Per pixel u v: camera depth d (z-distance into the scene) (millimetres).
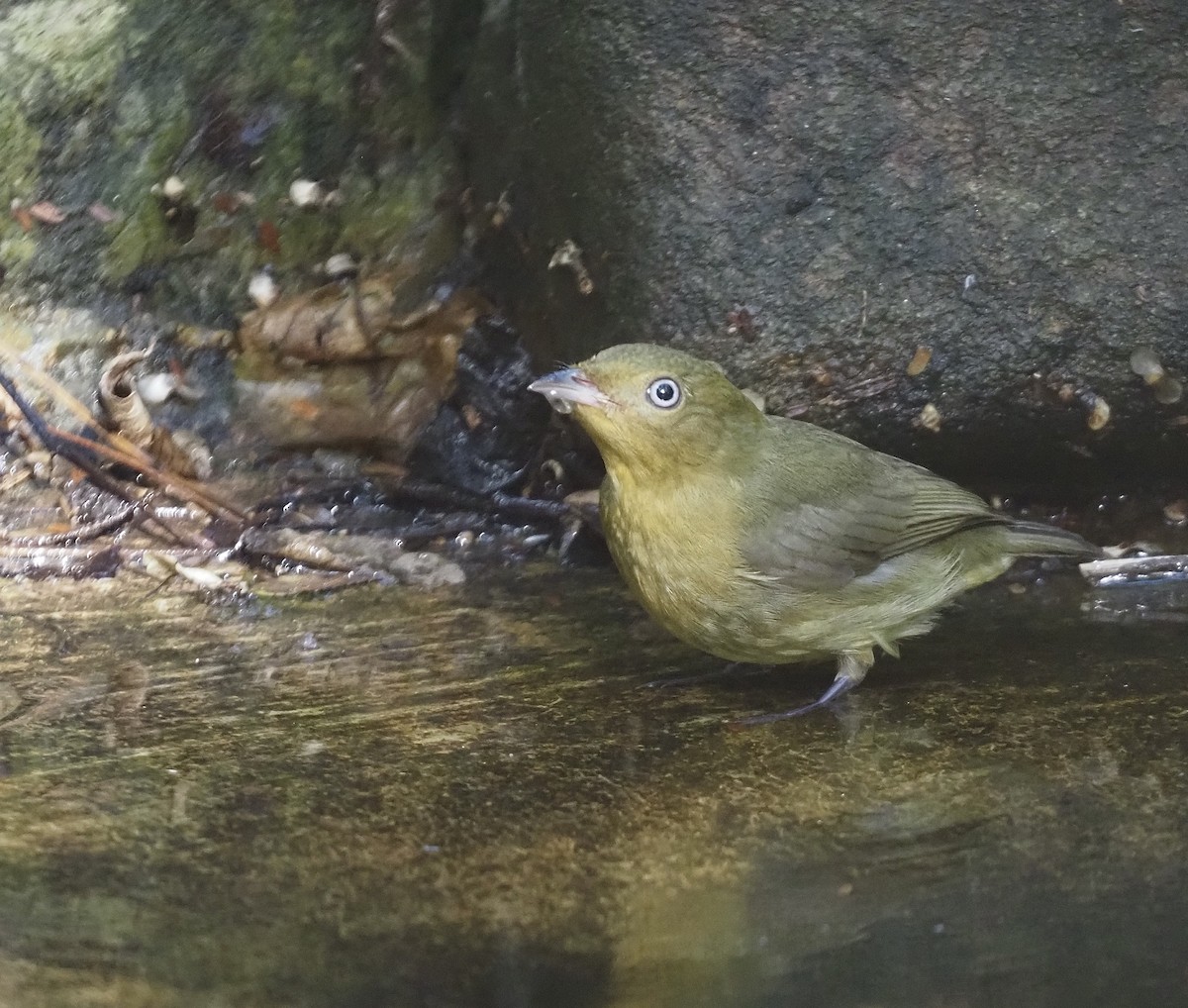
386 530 11633
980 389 10859
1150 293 10641
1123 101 10391
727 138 10492
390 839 6879
